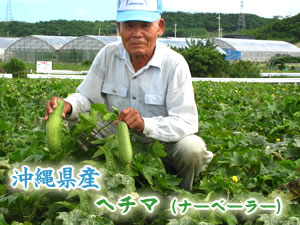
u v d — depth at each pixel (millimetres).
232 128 3105
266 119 3316
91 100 1889
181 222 1431
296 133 2787
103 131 1859
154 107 1804
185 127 1706
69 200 1596
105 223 1396
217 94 5746
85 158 1782
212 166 2016
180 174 1792
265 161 2039
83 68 20125
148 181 1593
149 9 1649
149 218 1595
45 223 1446
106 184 1504
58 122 1637
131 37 1675
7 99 3836
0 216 1380
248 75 17312
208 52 16453
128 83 1817
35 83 7418
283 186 1772
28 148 1932
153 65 1752
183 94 1746
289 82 13438
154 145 1692
